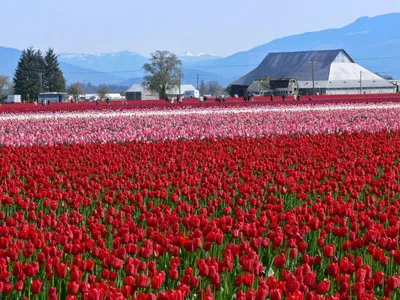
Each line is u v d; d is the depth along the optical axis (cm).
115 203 2006
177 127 4762
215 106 9631
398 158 3139
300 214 1680
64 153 3216
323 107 8512
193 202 1911
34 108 9869
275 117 6144
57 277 1280
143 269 1208
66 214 1661
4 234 1433
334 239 1591
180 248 1442
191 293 1196
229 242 1555
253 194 2098
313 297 996
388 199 1923
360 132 4225
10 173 2706
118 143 3856
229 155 3086
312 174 2402
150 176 2377
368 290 1134
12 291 1209
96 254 1318
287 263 1423
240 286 1205
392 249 1368
